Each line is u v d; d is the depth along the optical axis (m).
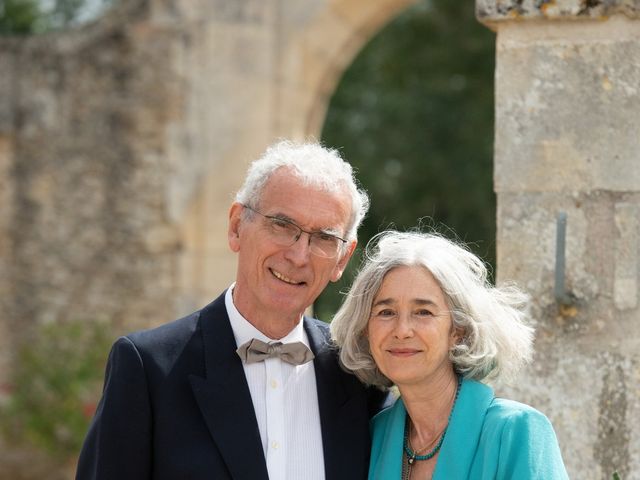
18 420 8.55
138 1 8.33
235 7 8.21
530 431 2.76
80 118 8.48
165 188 8.30
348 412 3.02
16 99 8.59
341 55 8.42
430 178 13.98
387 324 2.89
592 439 3.17
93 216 8.48
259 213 2.90
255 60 8.23
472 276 2.97
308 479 2.89
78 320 8.51
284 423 2.93
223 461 2.79
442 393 2.93
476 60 13.70
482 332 2.90
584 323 3.18
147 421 2.82
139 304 8.37
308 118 8.53
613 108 3.16
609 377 3.16
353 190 2.96
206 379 2.89
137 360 2.86
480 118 13.66
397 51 14.09
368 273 2.97
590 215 3.18
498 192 3.27
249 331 2.97
